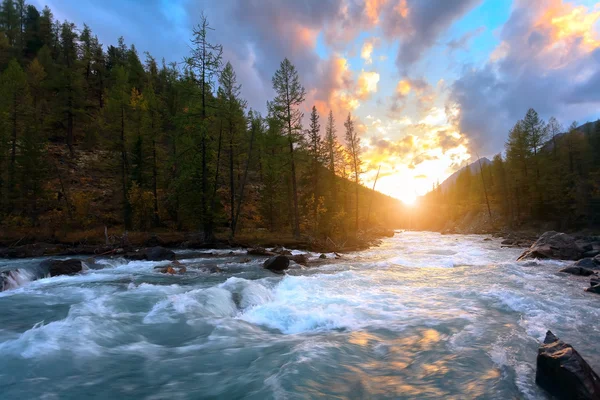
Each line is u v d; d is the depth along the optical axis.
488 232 59.69
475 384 4.91
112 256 20.31
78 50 69.88
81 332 7.15
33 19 78.62
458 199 97.75
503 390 4.71
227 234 30.91
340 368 5.49
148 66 80.56
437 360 5.79
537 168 53.28
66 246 23.70
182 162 28.55
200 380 5.29
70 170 43.81
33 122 36.91
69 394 4.86
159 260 18.98
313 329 7.79
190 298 9.75
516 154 55.06
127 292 10.78
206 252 23.22
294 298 10.27
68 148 49.09
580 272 14.52
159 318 8.38
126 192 35.22
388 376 5.21
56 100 50.00
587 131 72.19
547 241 21.83
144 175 36.66
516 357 5.86
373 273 15.16
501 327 7.50
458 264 18.61
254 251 22.00
